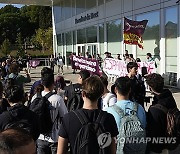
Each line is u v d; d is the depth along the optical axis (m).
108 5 22.03
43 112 3.81
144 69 12.80
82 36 28.23
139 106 3.15
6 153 1.10
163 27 15.29
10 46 59.28
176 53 14.41
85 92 2.58
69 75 23.91
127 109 3.07
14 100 3.28
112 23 21.52
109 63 15.35
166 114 3.14
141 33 14.52
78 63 11.39
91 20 25.62
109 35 22.14
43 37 55.44
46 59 39.38
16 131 1.19
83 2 27.45
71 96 4.60
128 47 19.31
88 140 2.43
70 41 32.12
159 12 15.61
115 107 3.09
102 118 2.52
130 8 18.67
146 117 3.19
